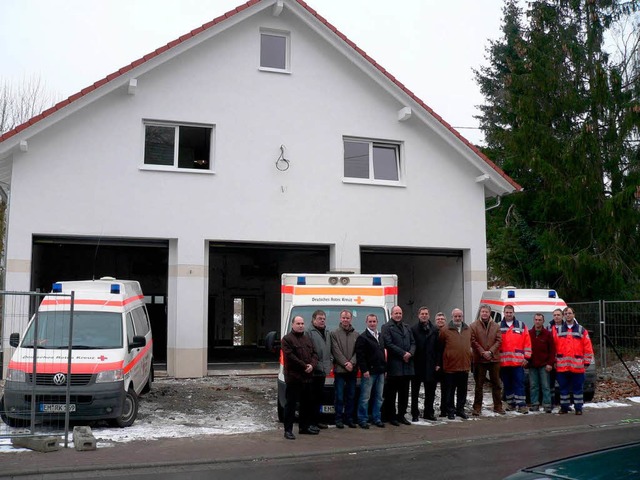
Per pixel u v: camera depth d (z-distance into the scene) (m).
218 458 9.34
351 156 18.83
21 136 15.66
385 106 18.94
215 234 17.16
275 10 17.84
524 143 21.48
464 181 19.50
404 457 9.55
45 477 8.45
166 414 12.56
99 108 16.58
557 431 11.49
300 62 18.28
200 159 17.56
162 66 17.16
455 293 19.86
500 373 13.53
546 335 13.21
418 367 12.17
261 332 28.20
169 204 16.89
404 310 22.61
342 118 18.50
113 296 12.59
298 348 10.79
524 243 24.42
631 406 13.91
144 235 16.64
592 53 22.09
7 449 9.73
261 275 28.39
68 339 10.71
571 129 22.30
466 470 8.64
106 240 16.70
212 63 17.55
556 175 20.75
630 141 21.48
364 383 11.55
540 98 22.06
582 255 20.16
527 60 22.28
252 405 13.67
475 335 12.93
